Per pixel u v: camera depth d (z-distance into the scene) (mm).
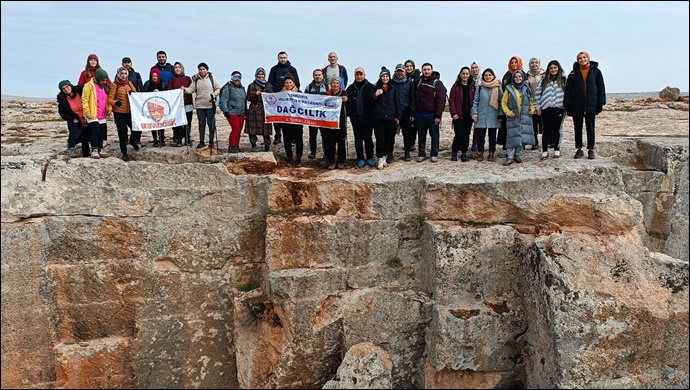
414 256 10352
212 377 10664
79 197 10062
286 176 11344
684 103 18891
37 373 9820
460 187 9977
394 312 9898
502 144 13227
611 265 8539
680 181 11148
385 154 12078
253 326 10516
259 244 10969
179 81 13078
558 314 8180
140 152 12367
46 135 14305
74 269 10023
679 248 11391
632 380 8125
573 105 10695
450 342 9180
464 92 11453
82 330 10156
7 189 9617
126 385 10188
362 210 10469
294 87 11961
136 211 10227
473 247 9500
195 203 10602
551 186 9898
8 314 9539
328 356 9984
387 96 11461
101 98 11367
